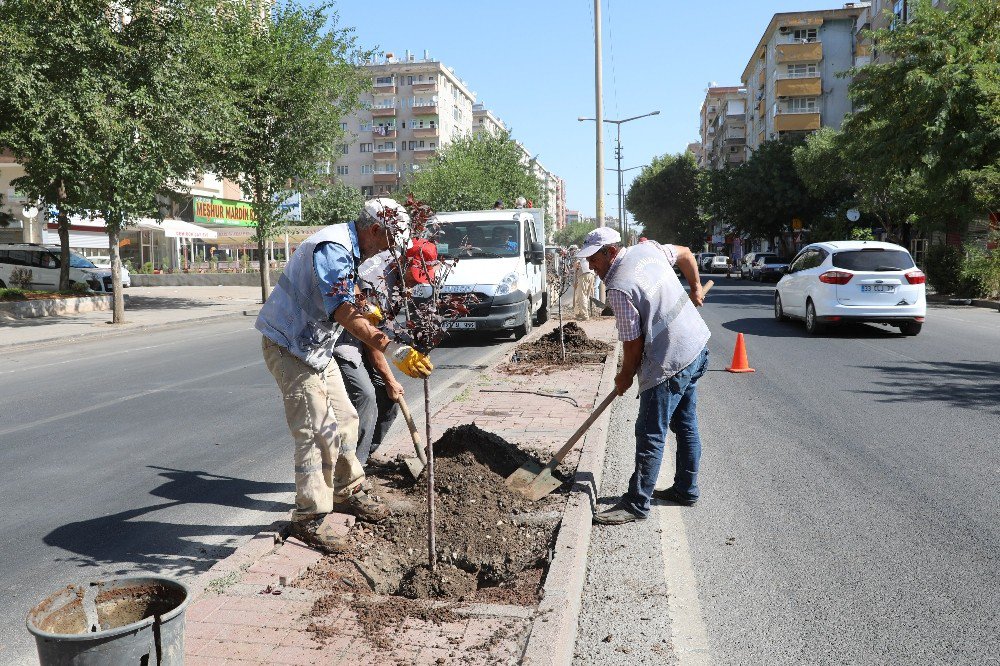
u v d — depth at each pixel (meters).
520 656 2.80
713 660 3.01
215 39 21.00
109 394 9.17
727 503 4.90
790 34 64.06
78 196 17.31
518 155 61.03
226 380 10.10
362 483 4.40
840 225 40.50
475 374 10.03
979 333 14.68
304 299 3.84
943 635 3.18
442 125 100.94
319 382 3.99
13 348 14.43
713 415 7.57
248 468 5.85
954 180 23.27
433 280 3.64
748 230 54.06
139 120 17.48
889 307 13.90
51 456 6.29
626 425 6.87
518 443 5.86
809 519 4.58
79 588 2.41
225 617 3.13
